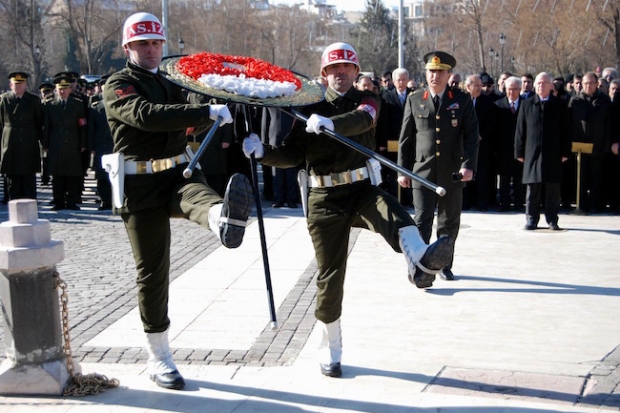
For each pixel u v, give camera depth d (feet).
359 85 36.91
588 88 42.52
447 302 25.38
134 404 17.40
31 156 46.19
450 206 27.94
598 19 83.41
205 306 25.08
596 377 18.72
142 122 16.43
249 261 31.27
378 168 18.75
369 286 27.37
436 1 121.70
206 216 16.25
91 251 34.12
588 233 36.76
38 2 160.35
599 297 25.79
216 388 18.29
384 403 17.31
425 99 27.68
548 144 36.68
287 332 22.35
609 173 43.47
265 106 17.56
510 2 94.99
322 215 18.66
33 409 17.16
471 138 27.53
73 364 18.42
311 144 18.65
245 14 179.73
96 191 51.24
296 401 17.49
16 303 17.67
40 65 147.02
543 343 21.31
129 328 22.93
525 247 33.71
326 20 210.38
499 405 17.08
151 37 17.17
